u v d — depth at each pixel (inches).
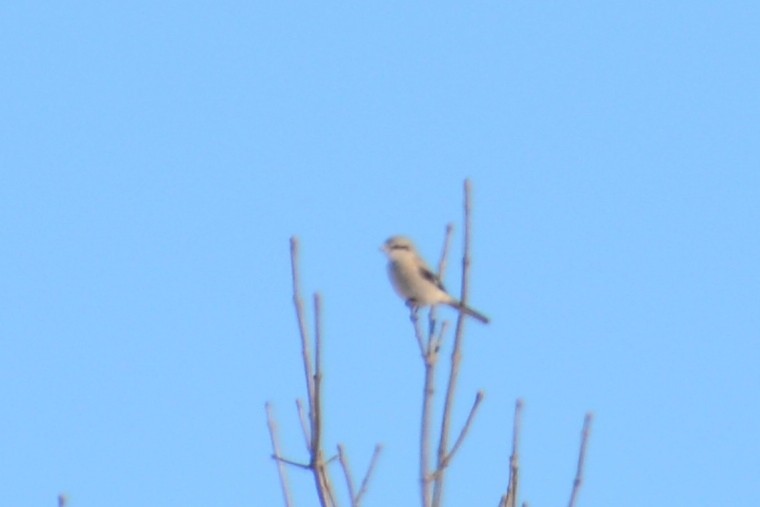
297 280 463.5
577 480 451.5
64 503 388.2
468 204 502.6
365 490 460.8
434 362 478.0
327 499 449.7
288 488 459.8
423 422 468.1
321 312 462.3
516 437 455.5
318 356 459.5
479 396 472.7
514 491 447.5
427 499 456.8
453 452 463.5
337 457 465.7
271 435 470.0
